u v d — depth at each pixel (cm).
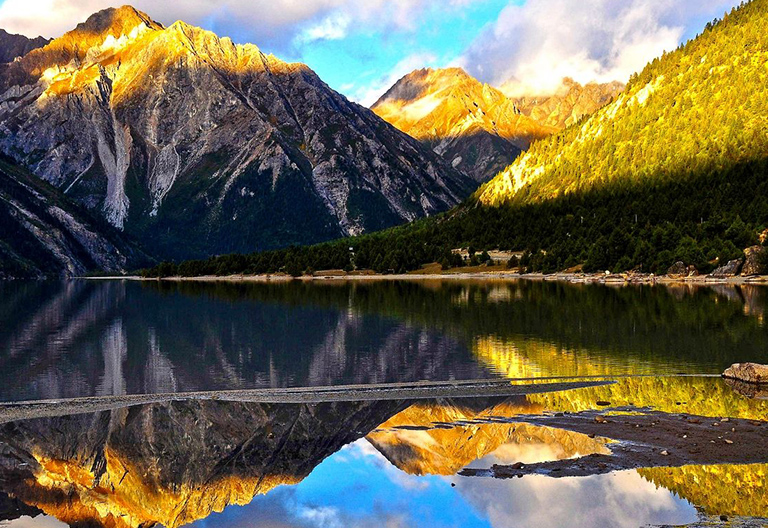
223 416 3678
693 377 4522
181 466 2909
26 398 4156
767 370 4300
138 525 2355
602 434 3144
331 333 7688
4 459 2998
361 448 3100
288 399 4059
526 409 3700
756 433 3100
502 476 2658
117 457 3047
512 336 6900
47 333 8000
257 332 7900
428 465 2836
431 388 4316
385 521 2292
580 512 2284
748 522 2162
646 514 2245
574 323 7900
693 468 2664
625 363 5112
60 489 2692
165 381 4756
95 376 4972
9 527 2328
